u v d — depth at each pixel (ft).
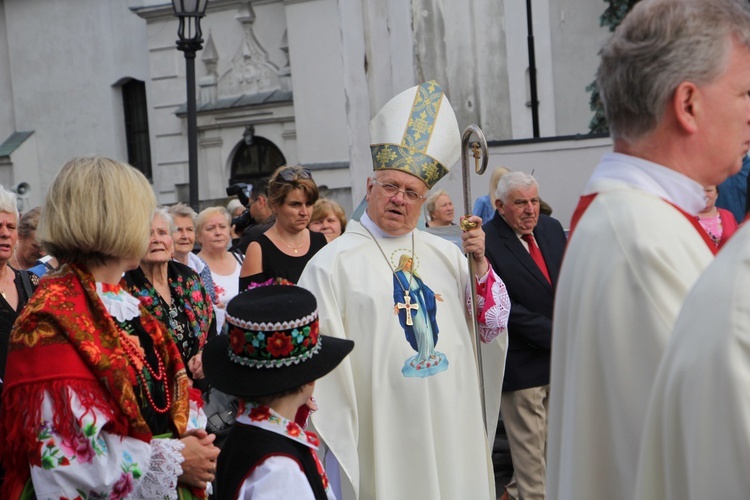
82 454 9.68
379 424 16.06
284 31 93.09
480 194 36.47
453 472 16.33
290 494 9.86
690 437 5.99
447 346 16.58
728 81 7.27
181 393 10.99
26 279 17.49
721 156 7.41
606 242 7.25
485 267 17.06
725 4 7.29
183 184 98.53
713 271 6.14
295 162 92.68
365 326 16.28
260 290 10.81
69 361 9.77
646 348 6.90
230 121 95.61
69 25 104.47
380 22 46.98
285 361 10.36
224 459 10.34
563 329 7.59
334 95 88.74
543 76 68.95
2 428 9.96
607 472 7.22
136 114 103.09
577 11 68.74
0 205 16.79
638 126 7.50
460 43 47.37
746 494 5.72
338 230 27.91
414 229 17.37
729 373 5.78
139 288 16.99
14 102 107.86
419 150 16.65
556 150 34.17
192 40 41.96
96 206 10.22
